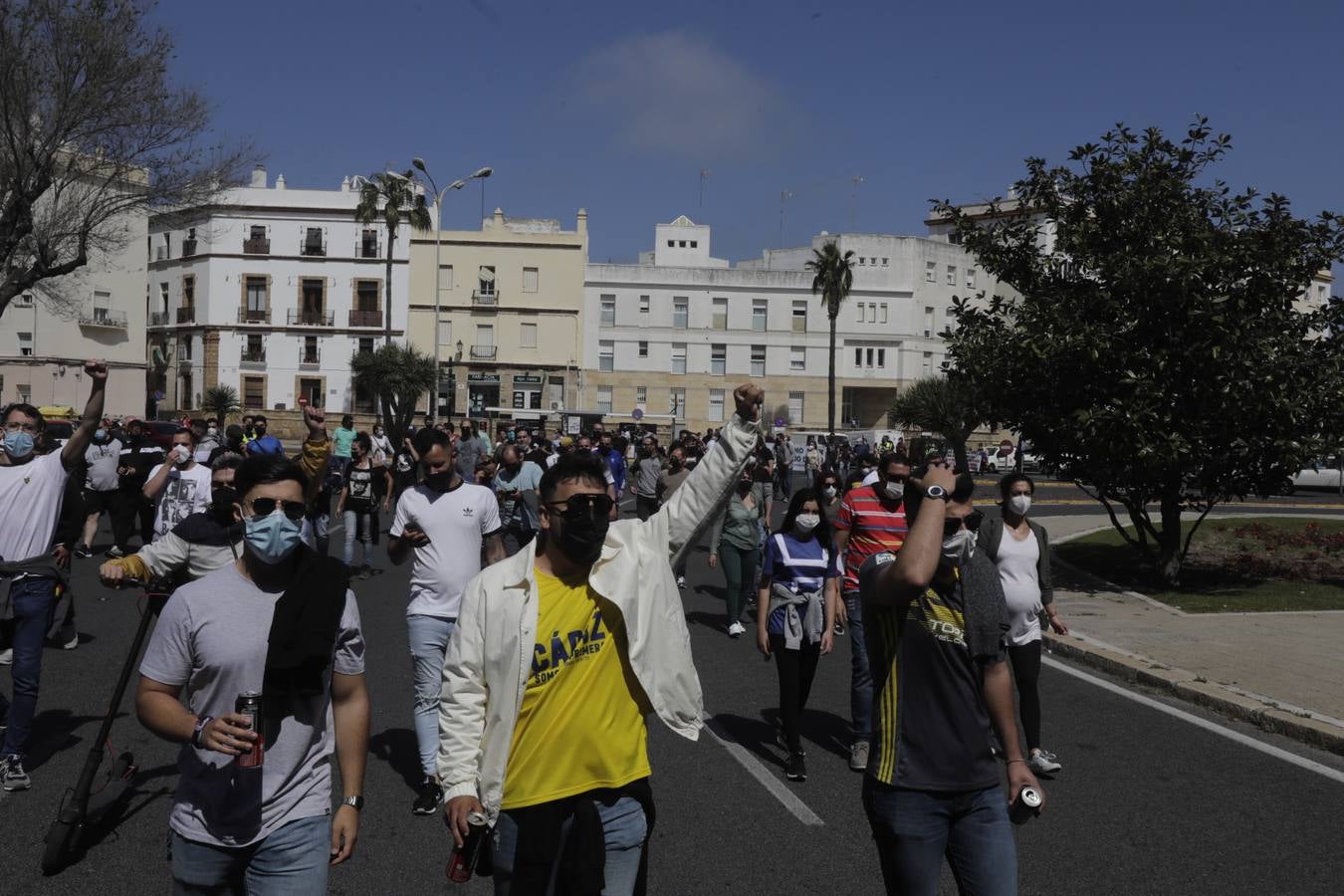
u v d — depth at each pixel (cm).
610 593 337
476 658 339
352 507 1497
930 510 342
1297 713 782
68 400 5191
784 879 491
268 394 6562
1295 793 630
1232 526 2200
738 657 1025
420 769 658
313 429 476
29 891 463
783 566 664
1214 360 1291
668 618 348
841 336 7094
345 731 332
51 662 920
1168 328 1338
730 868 504
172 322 6769
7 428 623
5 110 2288
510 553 1128
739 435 358
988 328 1549
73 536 668
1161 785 643
